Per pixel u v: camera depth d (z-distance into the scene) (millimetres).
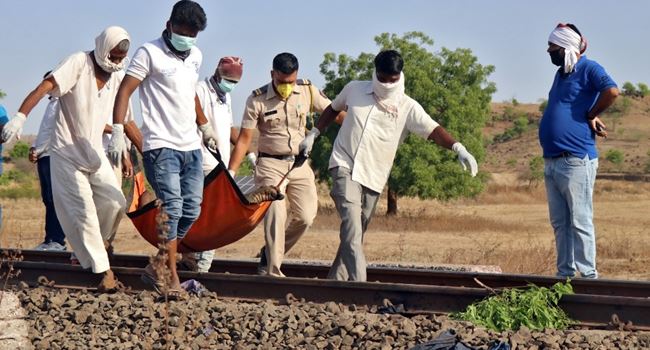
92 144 19484
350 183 20172
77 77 19094
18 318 16234
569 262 21797
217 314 17250
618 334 16344
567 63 21281
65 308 17984
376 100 20281
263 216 20719
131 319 17328
